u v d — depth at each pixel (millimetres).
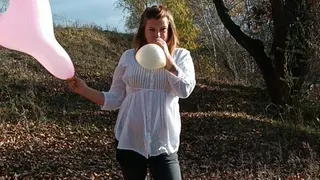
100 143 10883
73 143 10758
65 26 25344
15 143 10266
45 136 11289
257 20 18938
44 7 3322
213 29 25578
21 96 14172
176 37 3609
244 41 14562
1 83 15203
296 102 13469
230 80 23938
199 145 10727
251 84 22141
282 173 8305
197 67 25500
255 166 8828
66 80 3543
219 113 14750
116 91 3693
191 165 9023
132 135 3535
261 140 10992
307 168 8430
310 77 13555
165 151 3486
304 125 12844
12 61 17828
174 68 3422
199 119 13516
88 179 7895
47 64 3391
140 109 3516
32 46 3295
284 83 13906
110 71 20578
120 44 25688
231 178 8133
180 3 25391
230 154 9891
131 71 3553
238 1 24141
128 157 3543
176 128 3564
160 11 3539
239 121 13148
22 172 8094
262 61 14398
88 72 19844
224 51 24781
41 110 13344
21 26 3238
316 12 13609
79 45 23250
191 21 25625
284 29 13727
